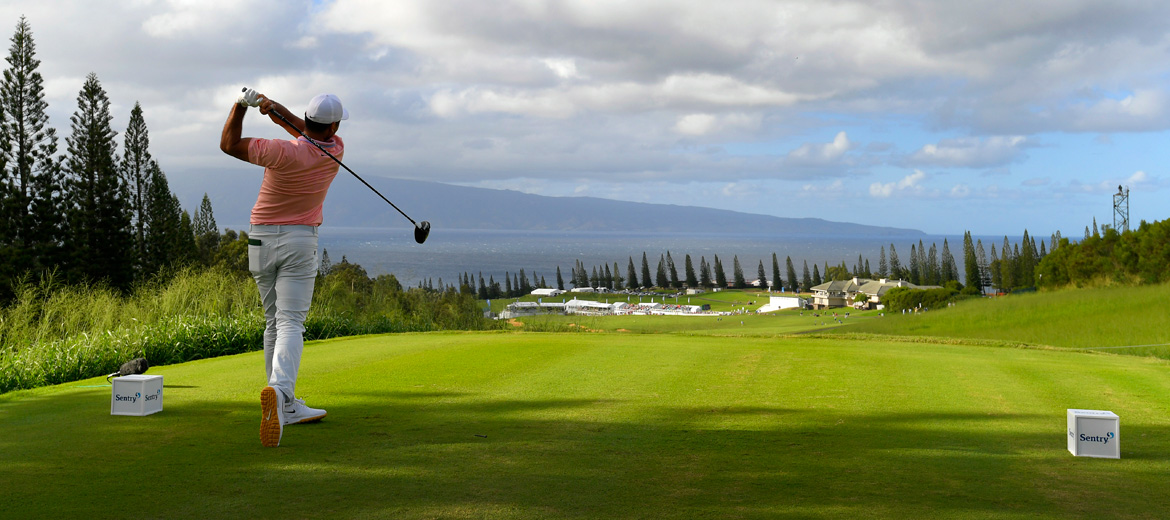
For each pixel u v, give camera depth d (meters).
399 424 4.44
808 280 147.50
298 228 4.25
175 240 44.41
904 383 6.20
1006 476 3.36
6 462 3.43
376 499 2.89
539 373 6.68
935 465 3.55
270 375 4.61
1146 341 17.64
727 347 8.95
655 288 166.25
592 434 4.19
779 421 4.64
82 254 34.94
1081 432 3.77
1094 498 3.01
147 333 9.48
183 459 3.50
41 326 9.71
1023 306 27.94
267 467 3.36
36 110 33.38
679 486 3.13
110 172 36.81
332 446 3.81
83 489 2.99
